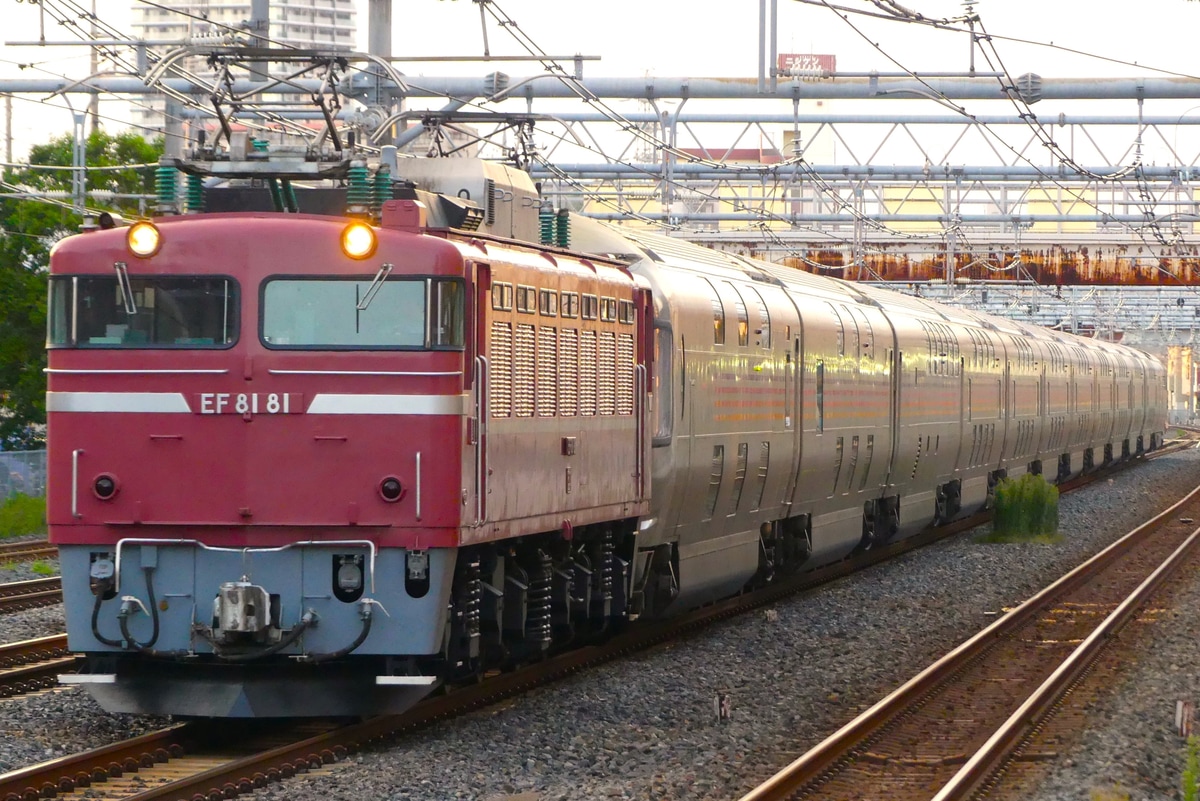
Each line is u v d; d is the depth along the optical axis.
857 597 73.25
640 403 51.03
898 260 159.12
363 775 34.72
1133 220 139.00
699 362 57.81
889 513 90.75
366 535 37.09
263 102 70.00
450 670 40.56
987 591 76.56
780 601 71.69
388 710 38.22
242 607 36.72
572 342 45.28
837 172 125.56
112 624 37.78
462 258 37.69
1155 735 42.62
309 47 48.09
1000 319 136.00
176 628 37.47
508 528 40.75
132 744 36.38
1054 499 103.81
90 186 123.94
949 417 101.69
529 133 59.38
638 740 40.66
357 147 40.84
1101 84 87.00
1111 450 188.25
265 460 37.19
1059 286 166.38
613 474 48.72
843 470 78.62
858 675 52.34
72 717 41.31
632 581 52.62
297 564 37.25
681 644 57.66
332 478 37.16
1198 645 59.09
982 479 117.75
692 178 128.75
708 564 61.34
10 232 120.25
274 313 37.44
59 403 37.81
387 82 69.88
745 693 48.25
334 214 41.66
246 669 38.12
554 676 48.72
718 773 36.81
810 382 72.56
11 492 103.44
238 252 37.53
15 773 32.34
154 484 37.38
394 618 37.22
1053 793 35.59
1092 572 84.06
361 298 37.34
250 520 37.09
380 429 37.12
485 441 38.88
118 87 82.94
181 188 41.31
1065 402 150.38
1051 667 54.59
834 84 85.00
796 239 153.50
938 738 42.31
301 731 40.06
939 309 111.38
